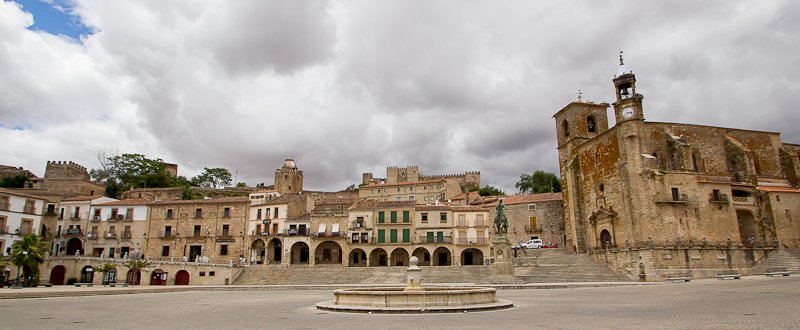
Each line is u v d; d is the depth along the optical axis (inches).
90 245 3029.0
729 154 2674.7
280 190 5959.6
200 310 910.4
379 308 783.7
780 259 2146.9
